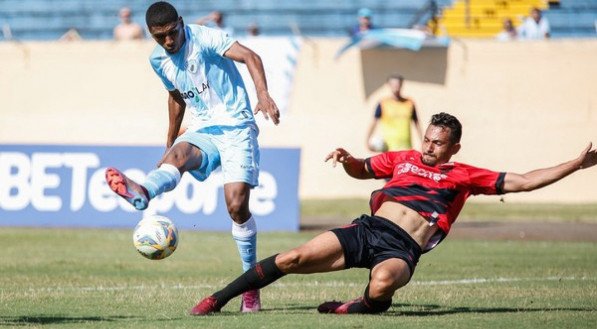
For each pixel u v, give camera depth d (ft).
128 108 265.54
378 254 83.35
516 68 250.78
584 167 82.23
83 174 189.26
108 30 309.42
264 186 184.24
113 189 77.82
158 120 264.72
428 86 252.62
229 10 303.68
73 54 267.80
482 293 102.83
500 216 220.43
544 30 268.62
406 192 84.99
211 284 112.78
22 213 191.01
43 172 191.01
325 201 245.65
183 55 87.15
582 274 123.34
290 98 256.93
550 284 111.96
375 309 83.30
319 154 256.93
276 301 96.84
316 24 300.61
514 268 130.93
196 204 185.16
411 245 83.30
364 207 230.89
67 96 268.21
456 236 180.75
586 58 248.93
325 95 255.91
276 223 183.01
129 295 100.53
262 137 258.16
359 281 117.50
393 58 253.44
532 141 250.98
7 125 270.67
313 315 83.25
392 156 87.81
